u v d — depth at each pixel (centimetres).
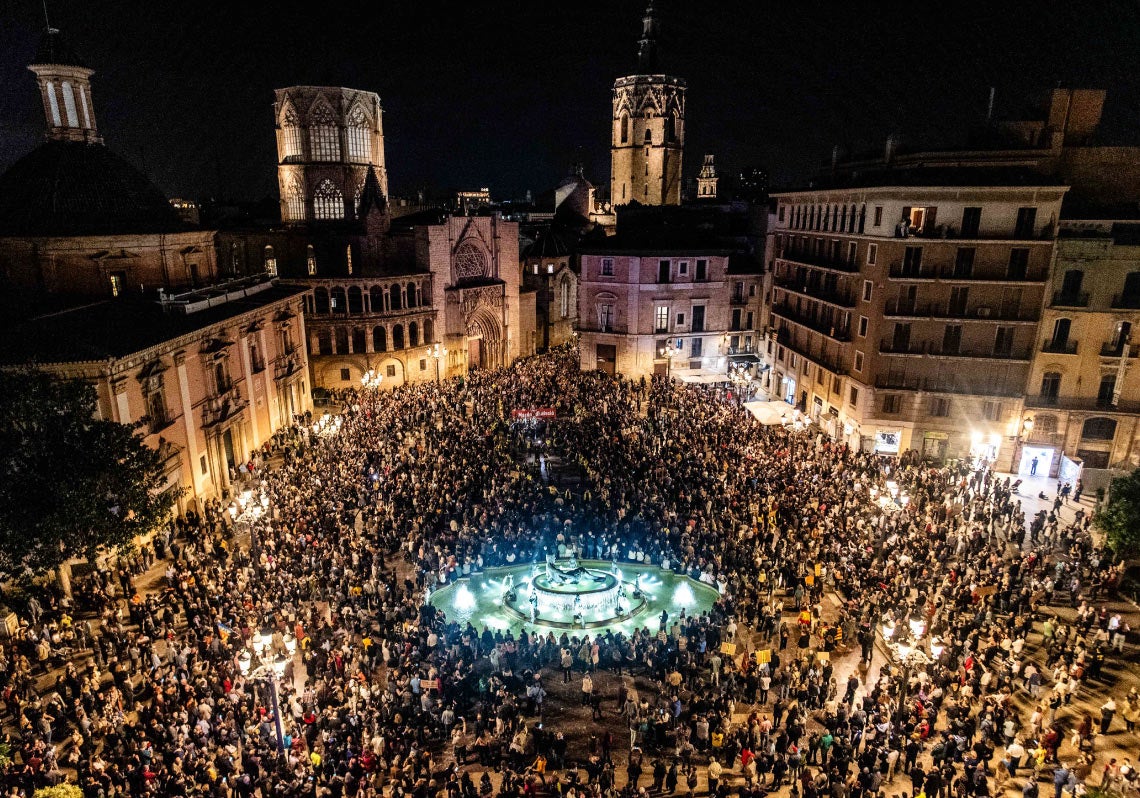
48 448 2759
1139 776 2089
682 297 7019
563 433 5250
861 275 5188
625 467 4459
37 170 5053
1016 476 4838
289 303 5891
